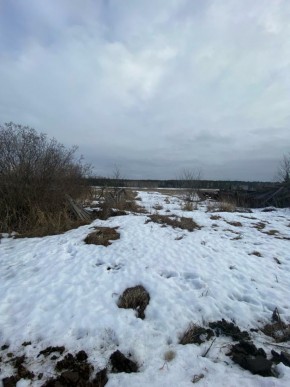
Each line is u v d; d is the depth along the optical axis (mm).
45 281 5613
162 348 3842
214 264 6719
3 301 4859
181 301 5027
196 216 12711
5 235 8984
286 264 6941
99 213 12016
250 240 8969
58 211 10758
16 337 3977
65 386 3268
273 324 4492
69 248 7707
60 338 3971
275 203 19109
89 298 5012
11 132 10750
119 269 6344
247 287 5648
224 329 4312
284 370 3408
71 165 13750
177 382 3232
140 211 14039
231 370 3447
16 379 3352
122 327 4207
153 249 7645
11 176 10344
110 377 3365
